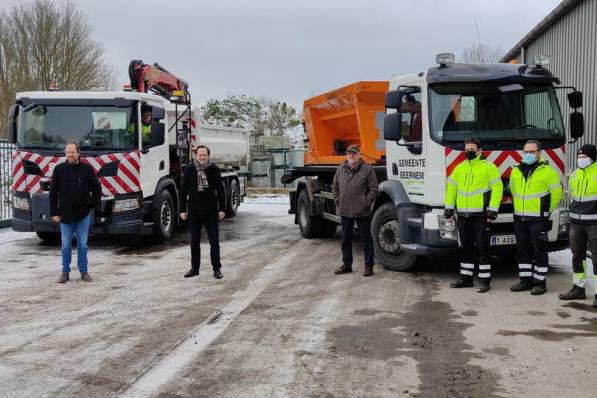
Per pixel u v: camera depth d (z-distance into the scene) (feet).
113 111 34.45
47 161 33.60
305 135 41.06
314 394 13.80
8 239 39.75
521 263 23.75
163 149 38.14
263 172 88.02
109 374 15.20
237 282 25.88
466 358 16.05
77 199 25.90
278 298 22.97
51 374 15.23
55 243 38.04
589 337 17.74
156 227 36.73
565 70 43.98
